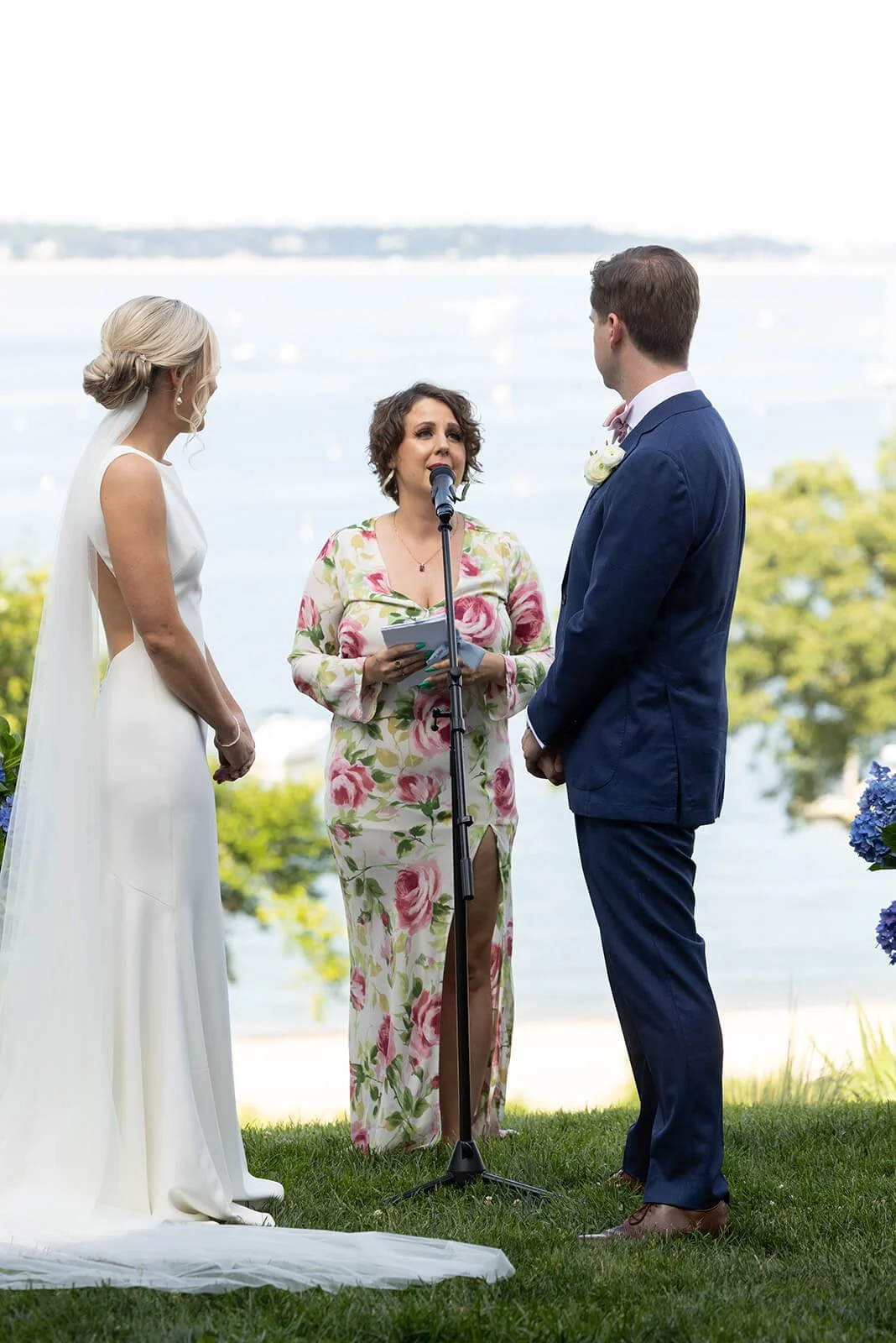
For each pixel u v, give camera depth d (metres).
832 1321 4.87
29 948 5.95
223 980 6.20
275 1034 28.70
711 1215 5.72
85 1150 5.80
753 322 60.81
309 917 29.55
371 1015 7.64
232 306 66.00
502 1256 5.29
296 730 31.08
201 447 6.38
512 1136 7.79
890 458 43.09
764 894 38.44
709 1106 5.72
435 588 7.74
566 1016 29.42
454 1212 6.03
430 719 7.56
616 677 5.80
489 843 7.66
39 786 6.04
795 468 41.56
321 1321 4.76
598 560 5.73
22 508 56.47
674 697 5.77
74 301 64.62
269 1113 16.27
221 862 29.58
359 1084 7.68
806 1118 8.16
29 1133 5.85
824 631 39.34
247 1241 5.42
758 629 39.59
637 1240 5.63
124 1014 5.90
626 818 5.73
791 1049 12.94
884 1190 6.42
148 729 6.03
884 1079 12.12
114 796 5.99
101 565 6.12
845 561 39.97
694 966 5.78
